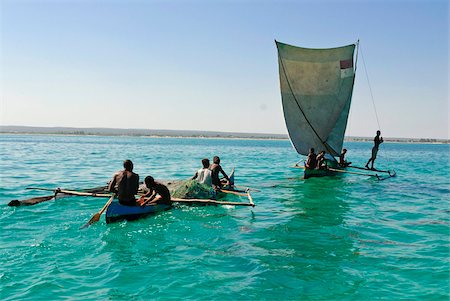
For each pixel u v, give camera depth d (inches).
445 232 424.2
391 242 384.2
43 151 1996.8
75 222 443.5
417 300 255.9
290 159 1796.3
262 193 688.4
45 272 294.2
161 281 282.0
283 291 268.8
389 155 2694.4
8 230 405.4
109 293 261.1
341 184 825.5
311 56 928.9
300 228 435.8
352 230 429.4
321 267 313.4
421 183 878.4
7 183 749.9
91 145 3201.3
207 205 550.0
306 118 961.5
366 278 291.7
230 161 1601.9
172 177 943.0
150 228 426.9
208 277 290.5
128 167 461.7
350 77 955.3
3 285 269.6
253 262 323.0
